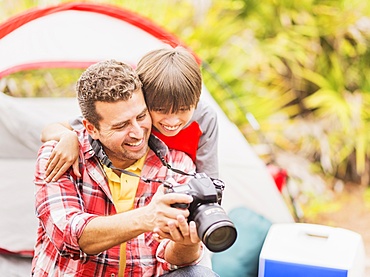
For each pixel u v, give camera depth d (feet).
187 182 5.54
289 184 10.91
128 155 5.63
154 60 5.72
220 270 8.32
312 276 7.04
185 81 5.68
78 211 5.65
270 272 7.17
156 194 5.38
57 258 5.90
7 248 8.25
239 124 11.62
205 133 7.08
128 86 5.45
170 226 5.17
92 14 8.79
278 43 13.67
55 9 8.73
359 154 13.14
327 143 13.23
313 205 12.44
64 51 8.53
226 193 8.96
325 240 7.53
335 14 13.92
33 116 8.39
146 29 8.81
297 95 13.71
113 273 5.86
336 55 13.80
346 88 13.80
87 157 5.85
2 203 8.31
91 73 5.51
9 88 9.97
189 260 5.94
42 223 5.79
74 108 8.61
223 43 13.65
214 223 5.10
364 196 12.90
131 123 5.52
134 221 5.32
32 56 8.43
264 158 11.12
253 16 13.99
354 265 7.14
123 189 5.92
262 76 13.60
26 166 8.37
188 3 13.83
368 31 13.78
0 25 8.55
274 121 13.37
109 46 8.66
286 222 8.98
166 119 5.76
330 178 13.19
